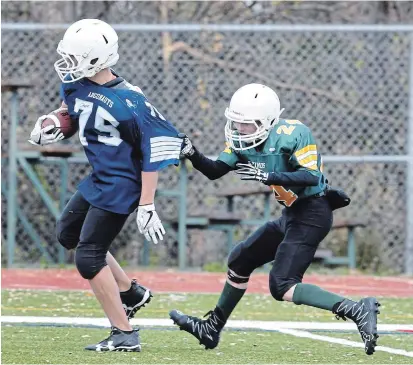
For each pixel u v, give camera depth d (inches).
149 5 1872.5
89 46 759.1
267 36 1756.9
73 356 758.5
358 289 1425.9
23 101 1733.5
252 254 808.3
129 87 783.7
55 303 1160.8
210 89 1750.7
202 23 1891.0
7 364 715.4
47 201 1630.2
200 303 1201.4
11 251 1636.3
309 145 772.0
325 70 1760.6
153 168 776.9
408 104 1732.3
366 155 1748.3
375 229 1739.7
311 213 783.7
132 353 783.7
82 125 784.9
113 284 789.9
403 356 805.2
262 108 762.8
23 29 1715.1
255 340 894.4
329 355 801.6
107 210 780.0
